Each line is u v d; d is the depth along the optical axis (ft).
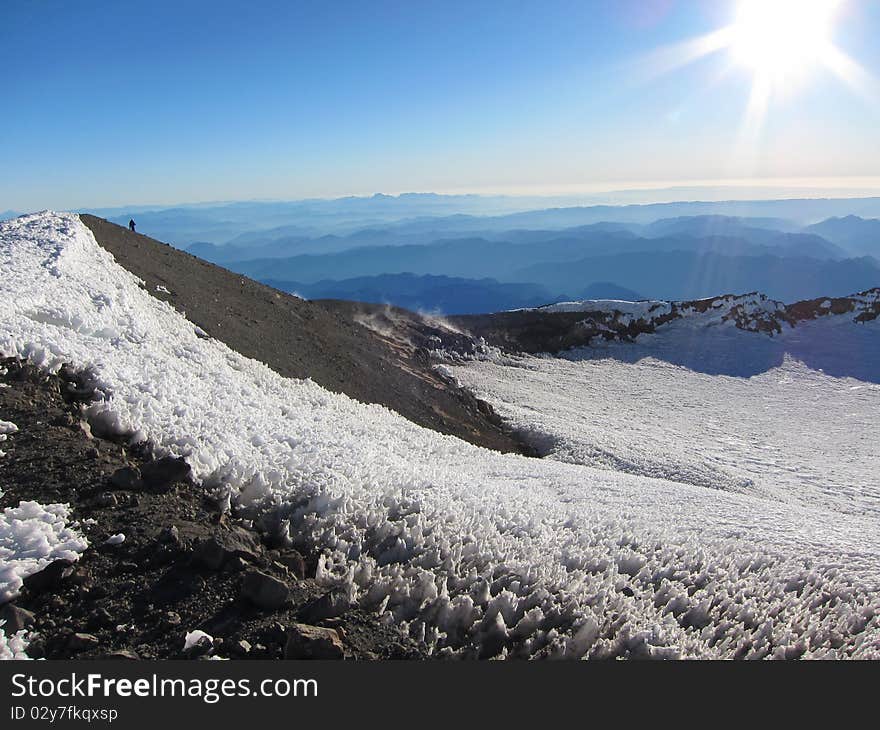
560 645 25.70
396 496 36.09
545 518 42.09
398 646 24.07
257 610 24.08
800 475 126.93
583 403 180.04
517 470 75.56
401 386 126.41
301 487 34.27
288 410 61.05
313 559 28.86
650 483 81.46
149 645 21.52
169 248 129.90
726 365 231.91
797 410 187.52
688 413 179.42
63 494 27.89
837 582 36.42
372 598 26.55
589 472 86.48
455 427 118.62
